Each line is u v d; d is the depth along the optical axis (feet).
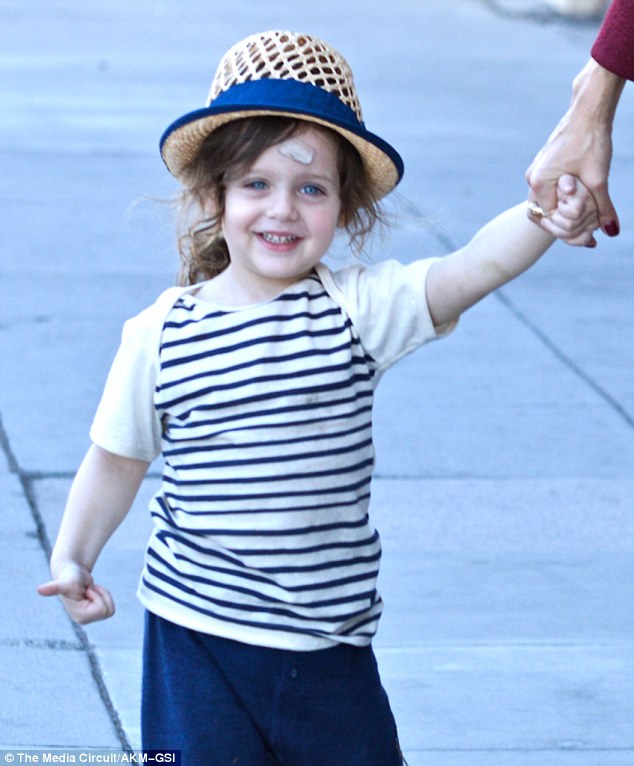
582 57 125.70
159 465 42.96
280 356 21.22
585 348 55.72
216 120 21.27
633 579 37.19
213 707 20.90
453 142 88.58
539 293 62.39
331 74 21.34
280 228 21.16
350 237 23.62
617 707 30.81
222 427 21.11
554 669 32.30
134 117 89.04
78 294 57.72
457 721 29.91
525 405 49.62
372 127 91.15
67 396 47.67
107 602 21.72
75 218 68.18
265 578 20.85
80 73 102.22
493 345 55.67
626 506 41.88
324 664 21.02
